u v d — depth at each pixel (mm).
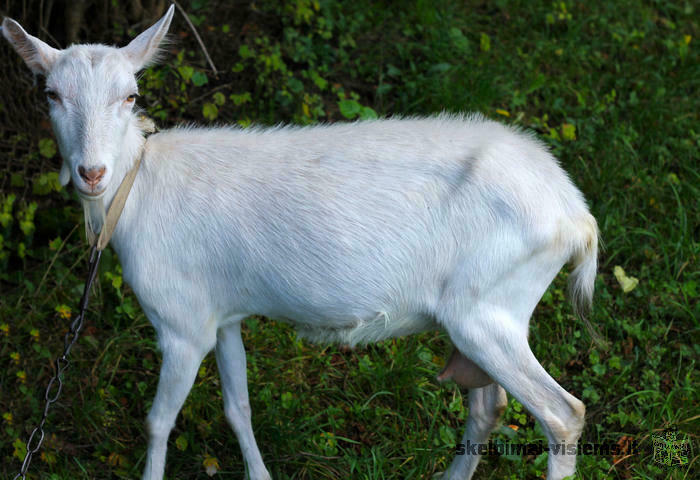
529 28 6145
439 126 3158
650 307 4270
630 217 4809
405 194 2951
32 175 4750
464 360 3111
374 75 5574
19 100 4777
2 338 4113
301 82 5328
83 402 3863
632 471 3568
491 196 2900
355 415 3859
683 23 6441
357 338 3176
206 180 3096
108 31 5047
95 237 3182
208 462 3533
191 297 3109
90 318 4297
